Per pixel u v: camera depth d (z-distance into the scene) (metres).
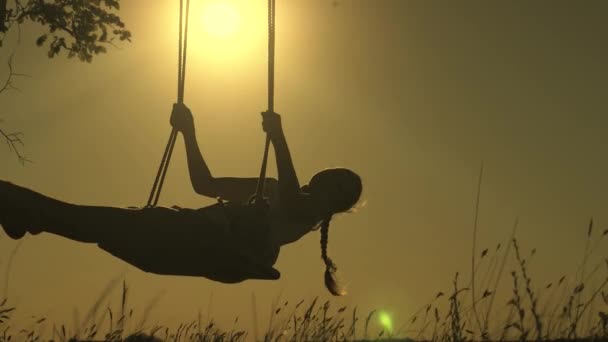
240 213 5.55
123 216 5.38
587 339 4.93
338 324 5.78
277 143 5.73
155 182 6.23
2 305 5.29
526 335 4.97
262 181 5.62
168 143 6.49
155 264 5.48
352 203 6.01
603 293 4.94
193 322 5.66
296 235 5.94
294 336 5.89
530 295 5.00
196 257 5.47
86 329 4.95
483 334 5.12
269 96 5.81
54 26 12.11
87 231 5.29
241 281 5.73
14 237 5.21
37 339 5.13
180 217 5.46
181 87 6.79
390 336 5.57
